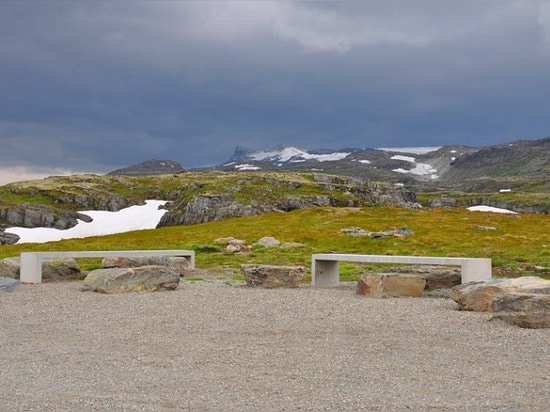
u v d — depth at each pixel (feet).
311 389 42.88
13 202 629.92
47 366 49.78
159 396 41.24
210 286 106.01
